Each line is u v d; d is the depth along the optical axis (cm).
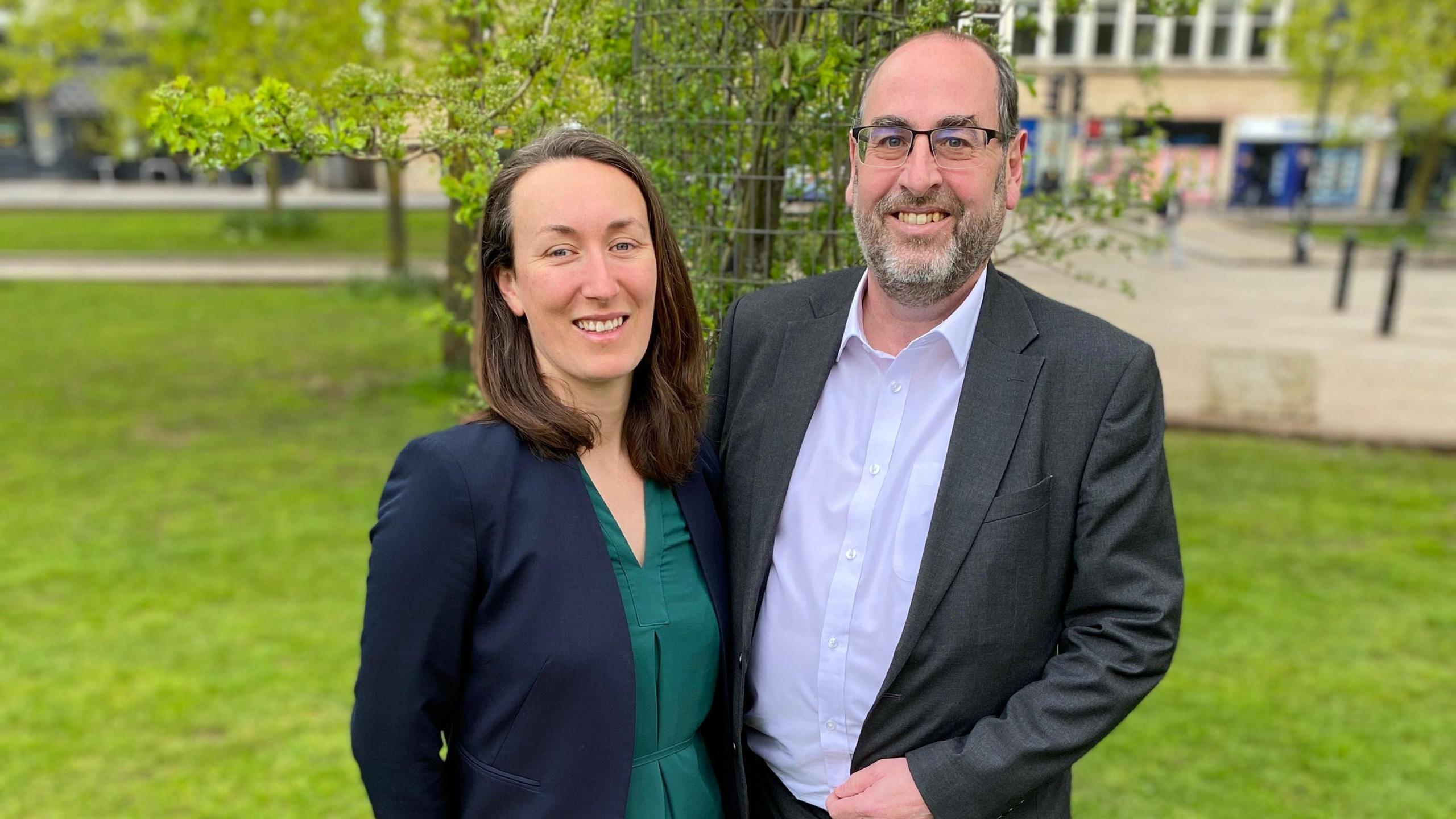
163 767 340
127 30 993
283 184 3516
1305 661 412
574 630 145
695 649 160
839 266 219
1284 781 334
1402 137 2575
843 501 165
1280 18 2945
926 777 151
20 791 324
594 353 148
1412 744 355
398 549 144
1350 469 671
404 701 147
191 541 542
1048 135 1102
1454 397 845
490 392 153
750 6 209
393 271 1480
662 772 158
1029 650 156
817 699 165
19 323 1195
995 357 160
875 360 170
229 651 420
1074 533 155
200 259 1789
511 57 220
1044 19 304
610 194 148
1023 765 148
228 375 951
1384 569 503
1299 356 998
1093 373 155
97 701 378
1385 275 1714
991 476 153
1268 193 3131
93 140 2670
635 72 228
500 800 148
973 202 158
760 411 177
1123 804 322
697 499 170
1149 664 148
